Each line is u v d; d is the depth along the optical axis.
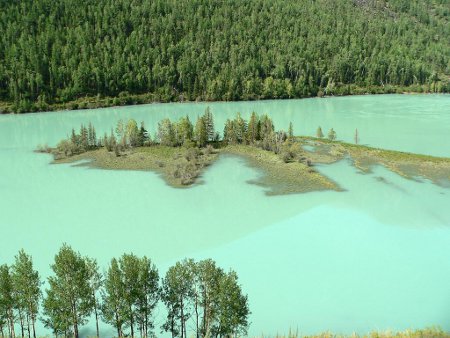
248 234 61.22
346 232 61.06
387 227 62.22
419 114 150.25
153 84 195.62
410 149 102.81
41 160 97.75
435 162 88.75
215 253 56.19
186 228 63.47
